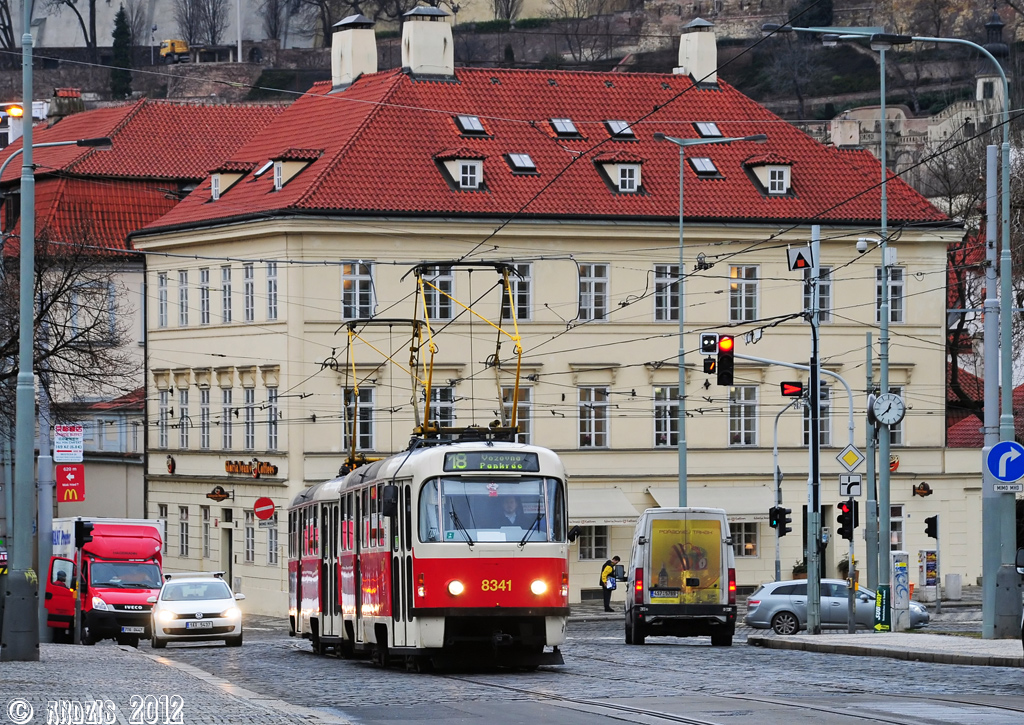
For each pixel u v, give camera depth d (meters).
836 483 106.81
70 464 69.69
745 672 42.22
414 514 43.19
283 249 98.62
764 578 105.56
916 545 108.62
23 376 45.44
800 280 105.75
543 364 102.06
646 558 62.44
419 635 42.53
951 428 115.81
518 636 42.88
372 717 30.64
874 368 107.38
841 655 50.97
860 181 108.50
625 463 103.75
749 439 106.00
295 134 107.19
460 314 100.50
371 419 99.81
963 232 108.50
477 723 29.33
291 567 65.62
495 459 43.62
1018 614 52.22
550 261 101.88
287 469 99.06
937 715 29.45
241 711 29.94
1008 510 52.38
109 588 77.62
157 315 111.62
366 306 99.69
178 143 127.44
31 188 46.50
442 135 102.88
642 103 109.12
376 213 98.31
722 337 71.75
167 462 111.62
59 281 91.06
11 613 44.69
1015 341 92.81
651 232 102.88
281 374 99.44
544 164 103.38
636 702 33.16
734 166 107.00
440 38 106.50
